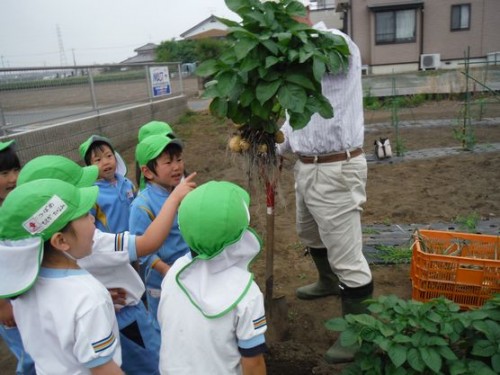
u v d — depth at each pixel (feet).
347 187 9.30
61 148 26.55
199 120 45.78
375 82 54.29
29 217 5.09
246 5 7.24
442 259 10.34
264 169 8.77
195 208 5.60
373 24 72.33
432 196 19.38
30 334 5.56
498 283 10.00
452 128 33.53
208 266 5.74
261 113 7.59
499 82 47.26
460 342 7.72
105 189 9.93
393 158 26.20
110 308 5.63
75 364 5.41
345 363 9.43
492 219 16.53
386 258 13.84
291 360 9.66
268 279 9.84
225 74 7.32
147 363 7.66
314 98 7.48
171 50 114.01
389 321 7.57
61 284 5.41
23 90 24.12
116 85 36.01
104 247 6.88
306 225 11.03
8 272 5.22
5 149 9.18
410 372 7.07
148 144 8.74
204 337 5.65
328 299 12.09
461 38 70.85
